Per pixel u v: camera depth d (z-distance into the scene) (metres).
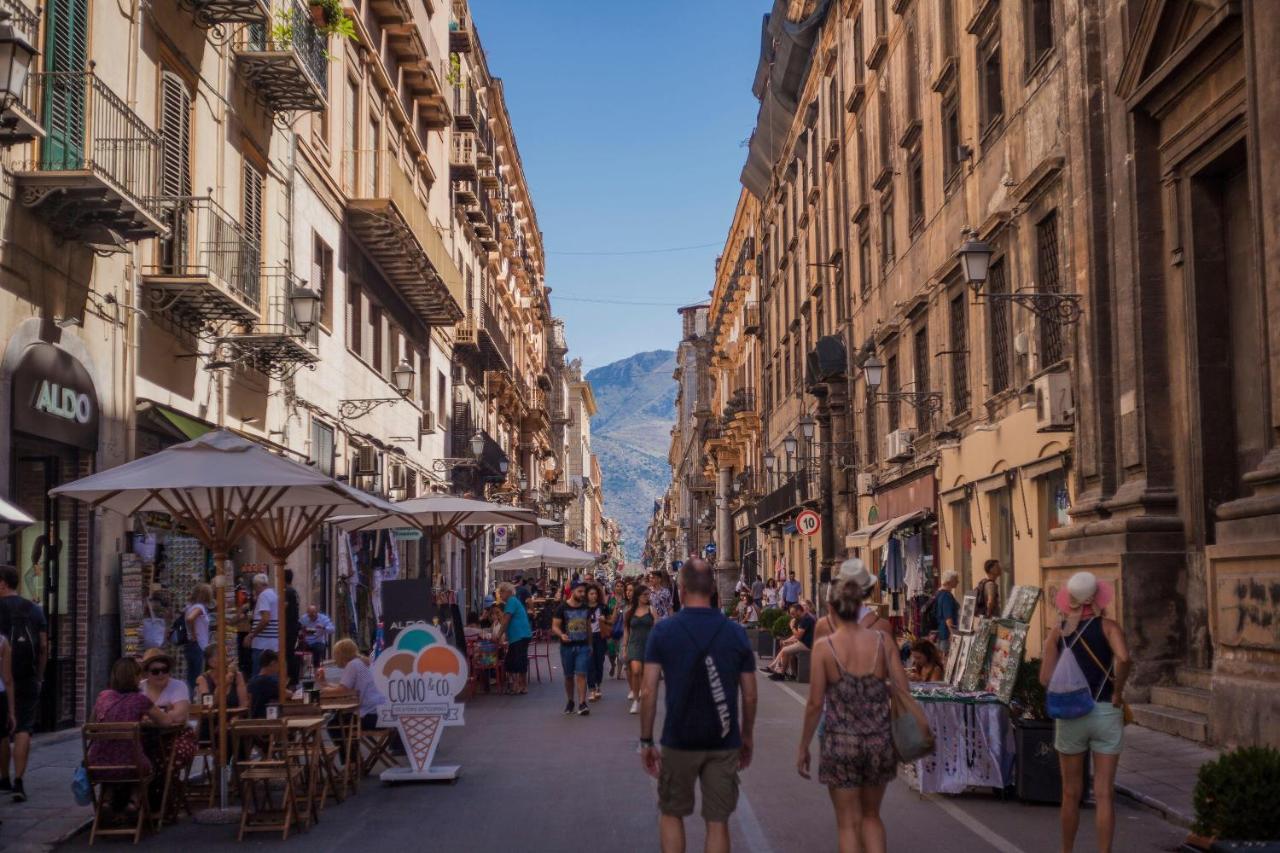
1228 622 12.27
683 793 7.15
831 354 34.31
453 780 12.15
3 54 11.12
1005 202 19.80
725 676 7.17
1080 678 8.09
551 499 84.69
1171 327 14.76
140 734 9.64
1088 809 10.09
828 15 36.84
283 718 10.77
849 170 34.53
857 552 33.75
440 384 42.28
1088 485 16.25
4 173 13.43
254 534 12.71
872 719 7.34
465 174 45.03
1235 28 12.62
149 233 15.46
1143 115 14.97
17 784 10.66
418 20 36.53
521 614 22.56
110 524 15.93
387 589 15.52
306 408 25.33
